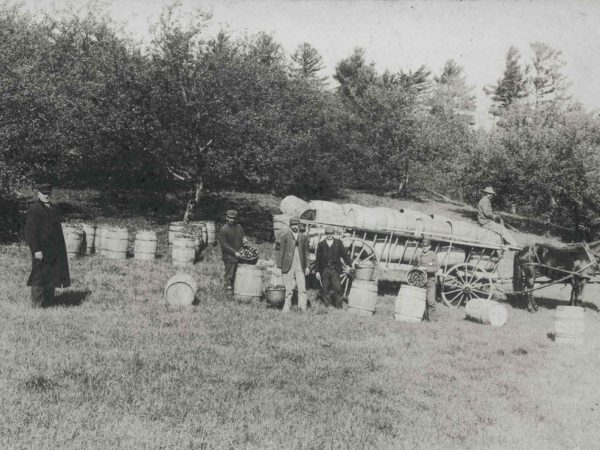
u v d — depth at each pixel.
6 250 17.44
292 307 13.38
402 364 9.53
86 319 10.58
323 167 37.25
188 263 17.77
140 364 8.33
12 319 10.08
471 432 7.00
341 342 10.61
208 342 9.80
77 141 24.44
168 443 5.95
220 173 23.27
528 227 35.31
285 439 6.30
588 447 6.79
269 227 27.39
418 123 45.31
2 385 7.11
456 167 42.19
